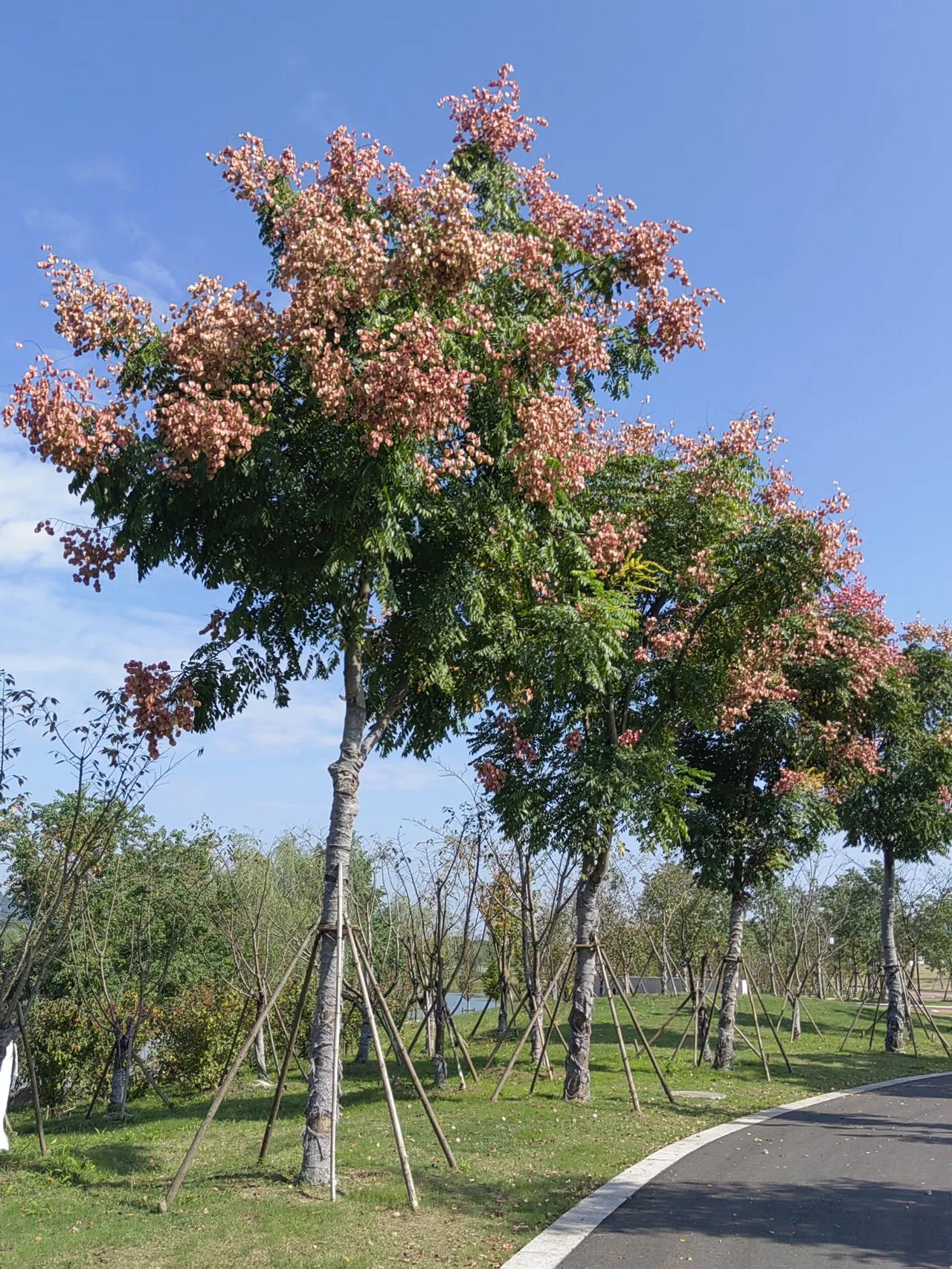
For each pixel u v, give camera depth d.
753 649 17.86
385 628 11.14
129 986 20.92
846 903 40.38
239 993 23.92
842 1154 12.11
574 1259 7.53
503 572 10.98
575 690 16.42
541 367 10.48
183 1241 7.73
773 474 17.38
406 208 10.09
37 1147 12.84
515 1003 27.92
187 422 8.73
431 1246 7.75
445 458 9.84
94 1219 8.48
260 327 9.32
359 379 9.00
